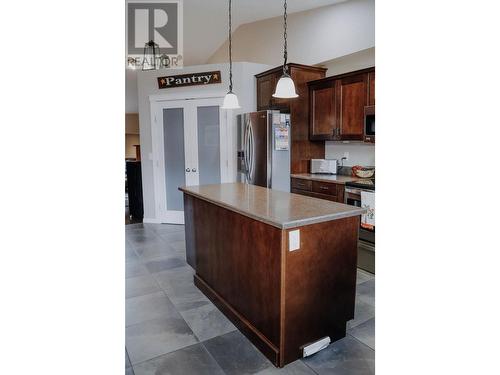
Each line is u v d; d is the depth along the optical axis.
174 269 3.57
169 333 2.35
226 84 5.13
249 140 4.70
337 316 2.19
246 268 2.26
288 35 5.07
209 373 1.93
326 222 2.05
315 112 4.60
